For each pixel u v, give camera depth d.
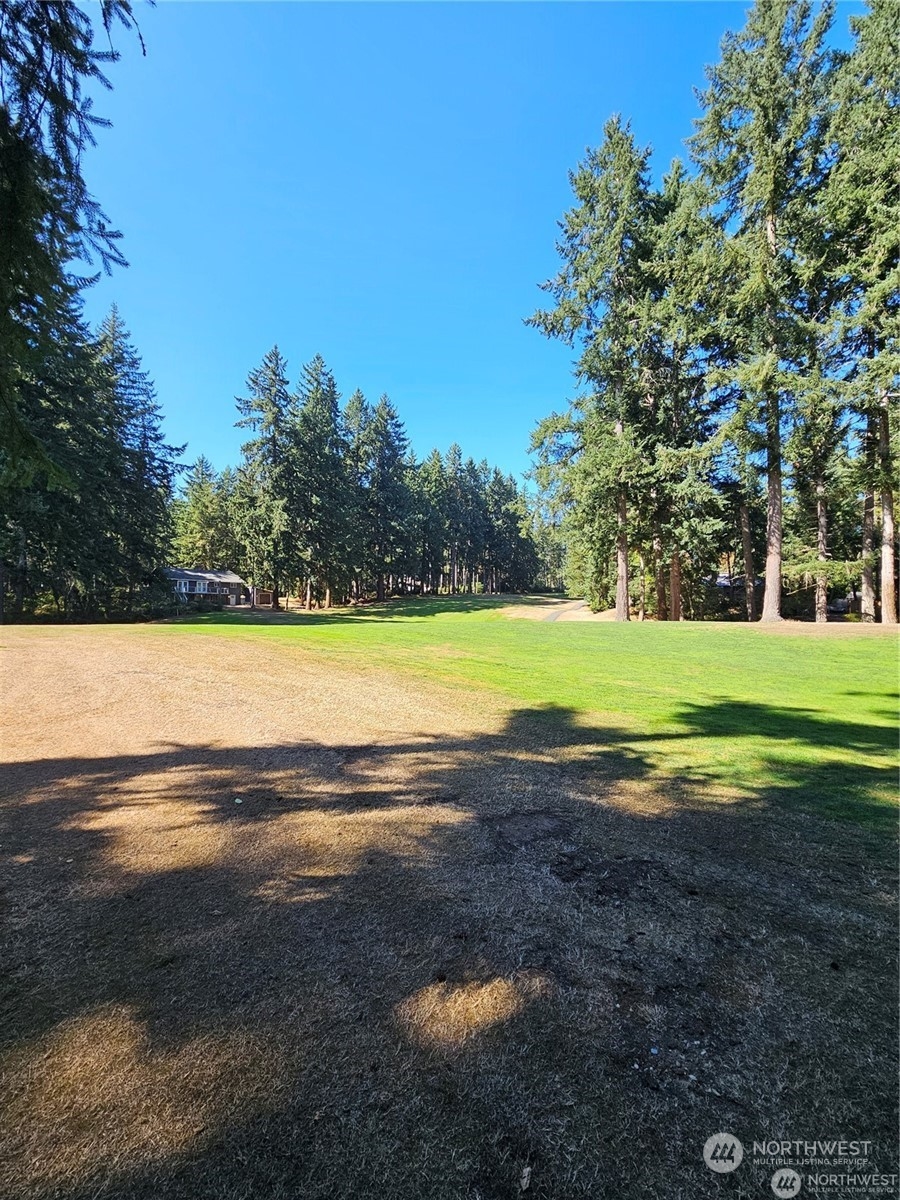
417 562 53.75
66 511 23.42
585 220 20.50
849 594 28.75
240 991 2.10
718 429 18.83
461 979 2.19
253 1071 1.75
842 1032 1.96
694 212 17.80
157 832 3.41
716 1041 1.91
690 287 18.06
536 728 5.94
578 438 21.27
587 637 14.73
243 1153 1.50
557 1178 1.46
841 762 5.02
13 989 2.08
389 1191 1.41
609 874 3.02
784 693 8.23
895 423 16.22
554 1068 1.79
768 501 18.12
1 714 5.87
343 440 41.19
